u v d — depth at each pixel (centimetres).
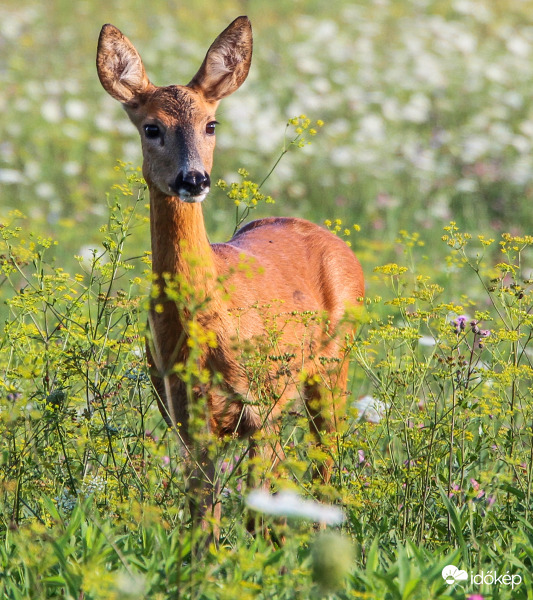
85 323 985
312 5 3859
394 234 2103
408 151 2489
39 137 2509
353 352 938
